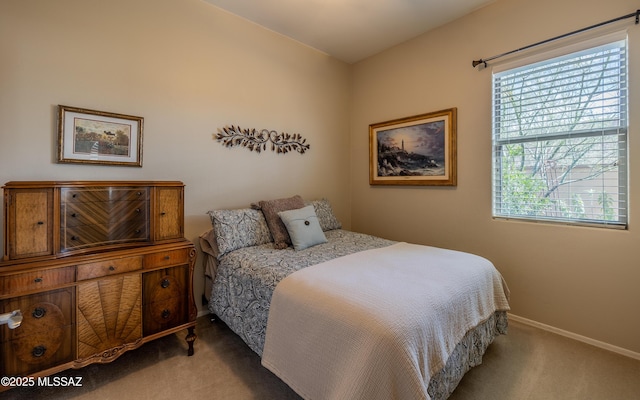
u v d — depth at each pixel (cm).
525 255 238
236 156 274
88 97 198
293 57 315
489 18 251
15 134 175
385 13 262
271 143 300
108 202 180
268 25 285
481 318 166
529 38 229
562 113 221
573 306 215
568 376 172
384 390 106
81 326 156
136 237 190
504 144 251
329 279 156
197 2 246
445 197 287
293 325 144
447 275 163
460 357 151
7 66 173
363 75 362
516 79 243
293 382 139
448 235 285
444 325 134
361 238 272
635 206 190
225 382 167
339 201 371
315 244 243
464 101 269
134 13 216
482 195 261
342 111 369
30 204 152
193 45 245
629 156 191
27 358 142
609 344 201
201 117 251
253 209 262
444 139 283
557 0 216
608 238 200
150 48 223
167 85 232
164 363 185
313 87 336
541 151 232
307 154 334
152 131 226
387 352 108
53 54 186
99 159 202
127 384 165
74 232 166
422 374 113
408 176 314
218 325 238
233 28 268
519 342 210
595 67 206
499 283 194
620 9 191
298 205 275
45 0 183
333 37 308
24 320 141
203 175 254
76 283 154
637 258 190
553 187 227
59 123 187
